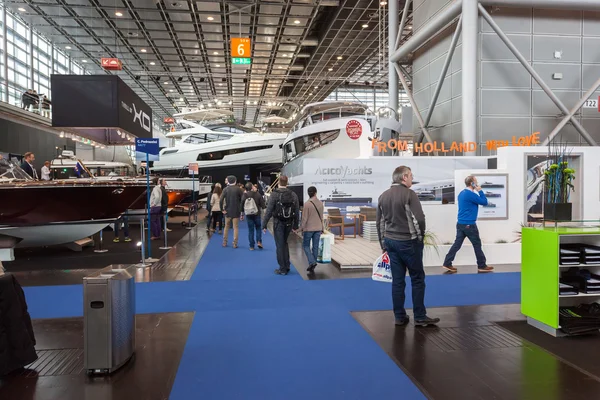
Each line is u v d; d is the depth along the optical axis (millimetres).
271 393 2590
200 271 6430
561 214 3877
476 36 10477
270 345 3369
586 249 3645
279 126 36281
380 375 2834
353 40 21328
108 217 8141
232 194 8828
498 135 11484
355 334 3619
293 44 21031
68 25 18281
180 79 25172
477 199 6066
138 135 9977
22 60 17859
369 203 9570
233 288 5320
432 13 13094
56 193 7441
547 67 11594
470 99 10500
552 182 4199
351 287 5359
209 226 11562
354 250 7820
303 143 13594
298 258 7617
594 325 3570
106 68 16453
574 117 11742
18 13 16812
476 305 4527
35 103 16688
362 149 12117
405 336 3578
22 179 7836
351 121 12055
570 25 11648
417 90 14492
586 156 7527
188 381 2752
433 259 6727
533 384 2705
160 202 10180
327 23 19594
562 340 3498
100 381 2766
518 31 11453
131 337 3129
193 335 3602
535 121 11609
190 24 18062
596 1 10828
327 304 4574
